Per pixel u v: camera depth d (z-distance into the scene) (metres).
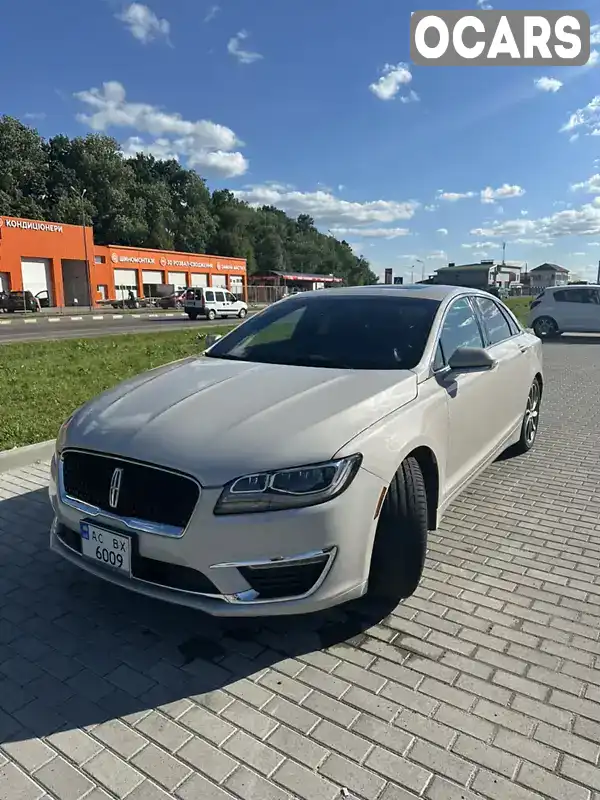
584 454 5.65
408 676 2.44
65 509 2.65
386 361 3.30
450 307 3.88
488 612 2.92
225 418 2.56
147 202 85.06
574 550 3.62
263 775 1.96
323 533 2.33
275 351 3.63
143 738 2.12
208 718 2.21
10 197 67.00
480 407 3.81
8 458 5.08
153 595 2.40
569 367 11.77
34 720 2.21
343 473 2.37
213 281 67.19
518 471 5.12
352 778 1.94
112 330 23.03
